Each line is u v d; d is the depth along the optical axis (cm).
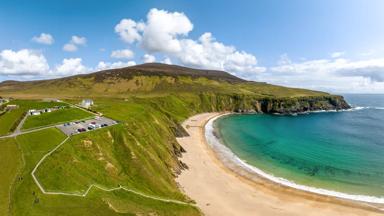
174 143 13000
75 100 18112
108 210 5941
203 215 7025
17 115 12281
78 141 9138
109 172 8319
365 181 9544
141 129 11688
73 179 7094
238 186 9150
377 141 15338
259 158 12188
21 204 5750
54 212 5581
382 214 7438
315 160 11888
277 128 19175
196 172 10312
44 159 7662
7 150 8219
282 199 8312
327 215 7450
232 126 19800
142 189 7806
